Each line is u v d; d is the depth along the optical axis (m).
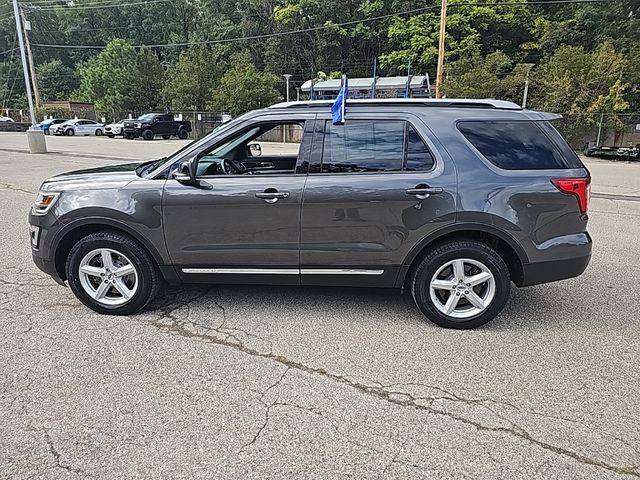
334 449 2.35
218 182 3.67
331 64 51.56
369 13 48.91
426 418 2.60
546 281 3.68
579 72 25.64
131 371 3.06
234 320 3.85
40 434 2.45
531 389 2.89
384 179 3.56
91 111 47.84
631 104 26.03
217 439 2.42
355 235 3.63
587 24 38.00
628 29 35.41
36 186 10.41
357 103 3.68
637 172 16.78
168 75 46.25
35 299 4.25
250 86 37.00
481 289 3.72
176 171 3.72
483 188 3.52
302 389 2.88
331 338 3.55
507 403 2.74
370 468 2.22
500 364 3.19
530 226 3.54
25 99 58.59
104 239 3.79
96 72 47.56
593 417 2.62
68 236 3.89
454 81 29.02
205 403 2.72
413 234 3.59
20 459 2.27
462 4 42.31
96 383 2.92
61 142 25.56
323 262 3.72
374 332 3.65
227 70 41.56
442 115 3.65
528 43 39.72
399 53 44.88
